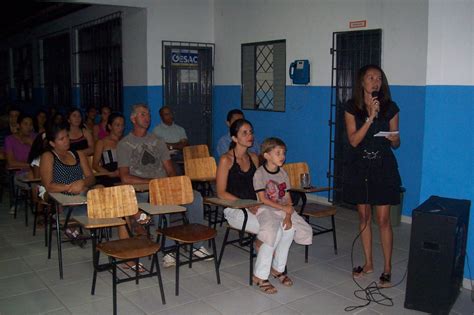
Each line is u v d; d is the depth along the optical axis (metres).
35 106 13.30
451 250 3.29
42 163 4.38
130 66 8.54
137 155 4.68
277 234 3.77
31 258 4.48
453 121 3.77
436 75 3.82
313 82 6.79
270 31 7.42
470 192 3.73
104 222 3.53
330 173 6.65
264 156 3.95
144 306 3.53
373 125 3.74
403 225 5.66
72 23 10.73
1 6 9.98
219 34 8.51
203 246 4.73
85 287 3.85
